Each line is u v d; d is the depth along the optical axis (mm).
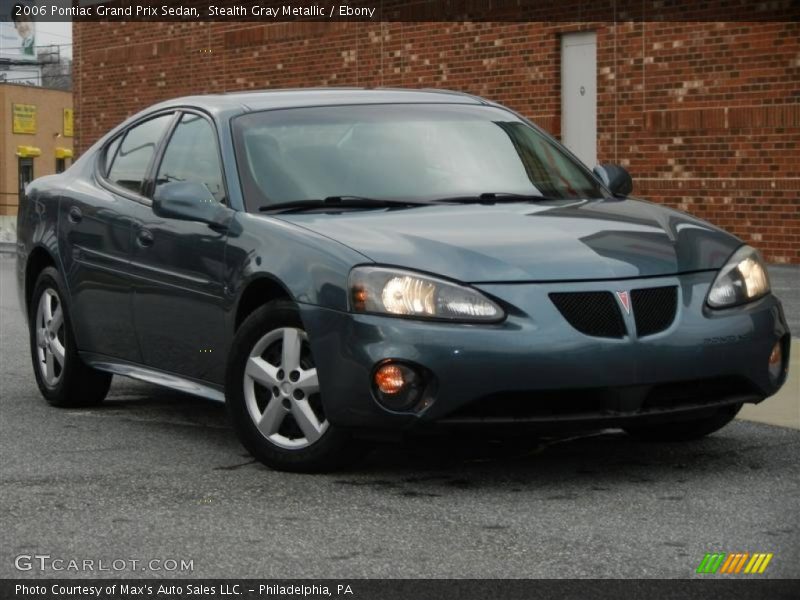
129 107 28453
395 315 5371
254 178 6324
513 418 5352
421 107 6969
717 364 5512
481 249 5504
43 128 77438
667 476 5688
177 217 6340
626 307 5398
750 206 17641
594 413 5398
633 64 18891
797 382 8055
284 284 5719
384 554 4547
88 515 5113
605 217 5992
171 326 6590
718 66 17859
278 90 7168
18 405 7766
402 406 5352
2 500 5363
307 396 5734
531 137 7023
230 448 6410
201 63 26453
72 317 7438
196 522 4996
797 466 5867
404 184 6367
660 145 18625
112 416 7359
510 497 5340
